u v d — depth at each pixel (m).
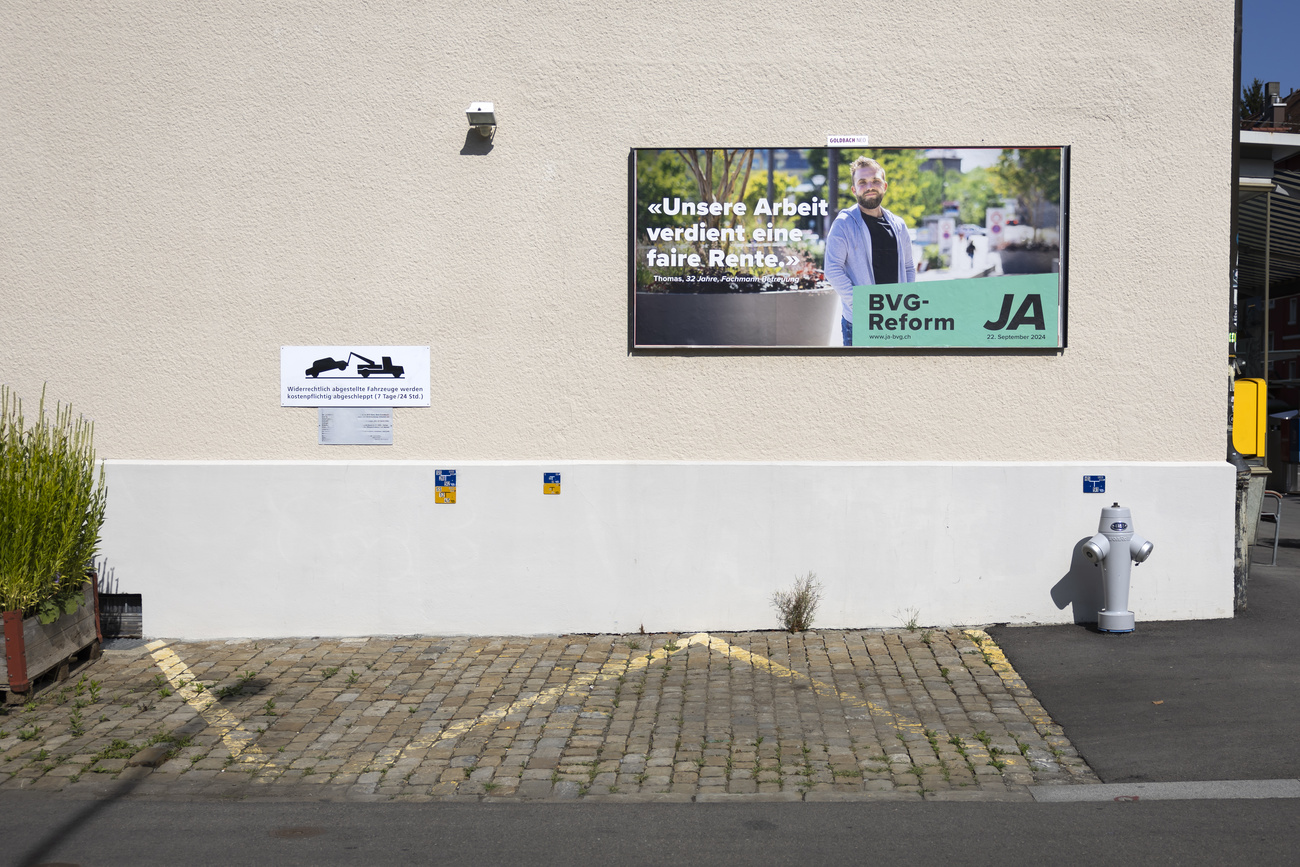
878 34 8.38
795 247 8.45
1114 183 8.36
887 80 8.40
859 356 8.48
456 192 8.49
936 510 8.41
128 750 6.05
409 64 8.46
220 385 8.59
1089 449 8.44
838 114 8.41
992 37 8.36
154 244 8.55
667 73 8.42
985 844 4.75
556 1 8.41
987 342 8.42
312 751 6.06
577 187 8.47
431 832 4.96
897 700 6.79
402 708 6.79
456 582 8.54
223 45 8.46
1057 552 8.41
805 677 7.30
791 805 5.25
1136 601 8.45
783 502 8.42
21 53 8.52
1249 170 11.04
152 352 8.59
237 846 4.80
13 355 8.62
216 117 8.49
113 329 8.59
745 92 8.42
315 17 8.45
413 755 5.98
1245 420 9.97
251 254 8.54
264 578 8.55
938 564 8.43
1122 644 7.83
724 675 7.38
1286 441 23.75
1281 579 10.09
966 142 8.39
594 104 8.44
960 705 6.68
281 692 7.15
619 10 8.41
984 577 8.44
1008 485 8.39
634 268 8.45
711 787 5.48
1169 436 8.42
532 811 5.22
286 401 8.59
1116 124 8.35
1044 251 8.41
